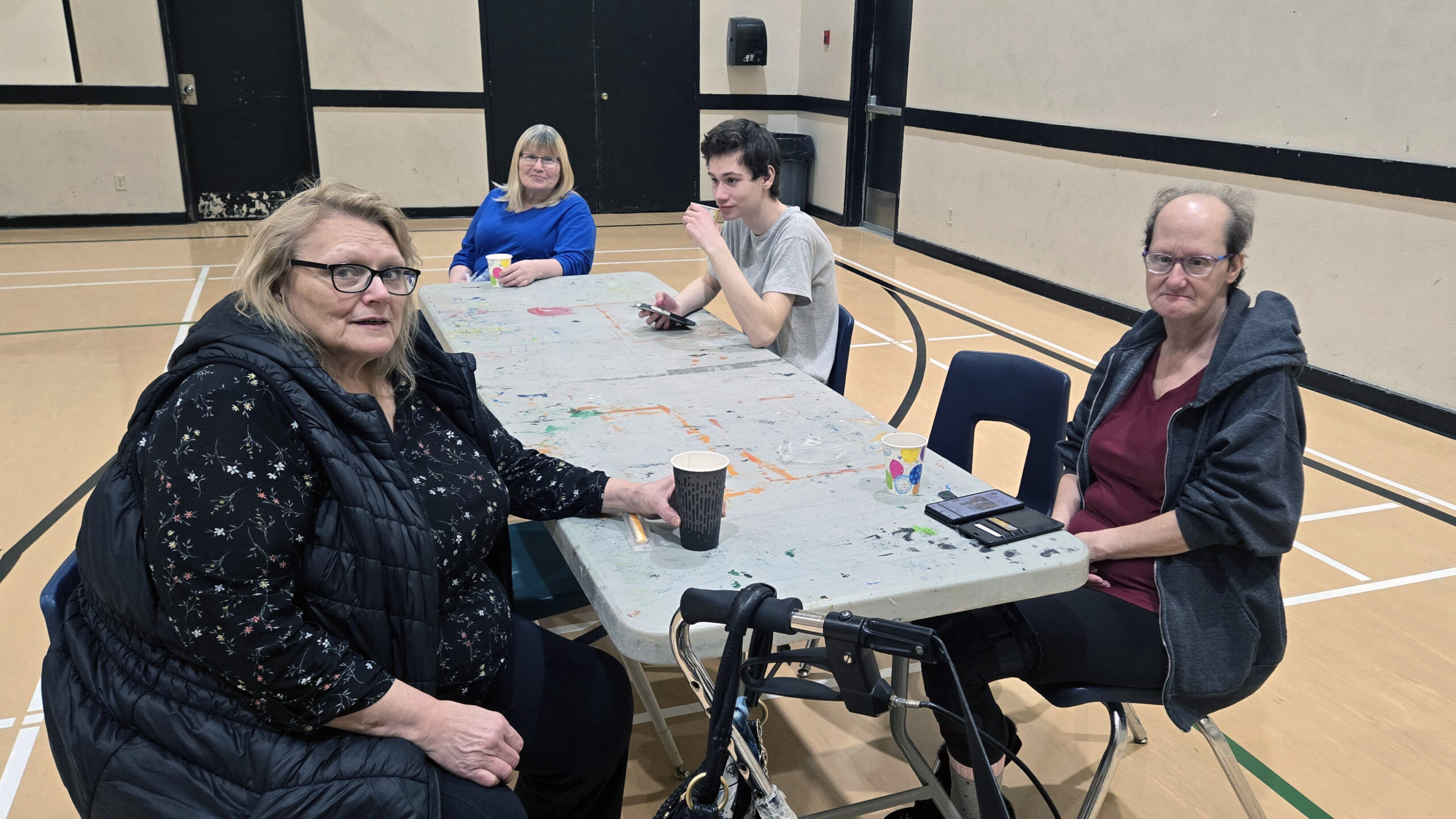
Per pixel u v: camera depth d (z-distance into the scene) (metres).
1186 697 1.73
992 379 2.37
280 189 9.46
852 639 0.84
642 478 1.79
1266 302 1.75
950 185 7.89
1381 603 2.95
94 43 8.44
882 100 8.98
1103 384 2.01
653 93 10.20
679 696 2.49
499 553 1.74
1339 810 2.09
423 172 9.71
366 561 1.32
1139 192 5.92
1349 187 4.62
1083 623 1.74
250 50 8.99
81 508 3.40
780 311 2.68
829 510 1.69
